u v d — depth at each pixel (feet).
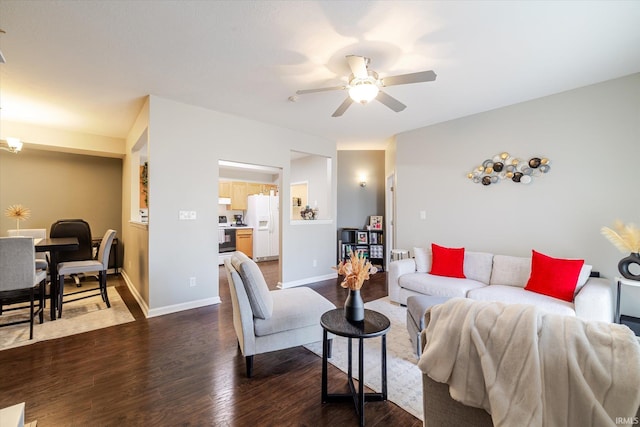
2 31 5.61
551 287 8.74
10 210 13.23
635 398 2.34
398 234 15.20
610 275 9.40
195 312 11.22
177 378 6.79
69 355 7.84
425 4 5.88
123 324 10.01
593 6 5.95
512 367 2.83
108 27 6.59
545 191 10.69
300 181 22.94
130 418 5.46
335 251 17.46
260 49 7.50
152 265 10.68
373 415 5.59
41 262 12.09
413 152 14.73
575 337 2.77
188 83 9.53
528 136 11.03
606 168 9.49
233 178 24.38
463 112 12.27
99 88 9.86
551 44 7.33
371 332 5.50
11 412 3.92
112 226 18.47
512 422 2.61
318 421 5.43
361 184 20.61
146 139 12.47
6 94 10.28
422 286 10.78
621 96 9.20
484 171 12.17
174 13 6.13
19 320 10.29
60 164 16.94
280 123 13.89
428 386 3.57
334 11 6.07
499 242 11.82
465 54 7.78
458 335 3.26
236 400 6.01
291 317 7.38
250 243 23.66
